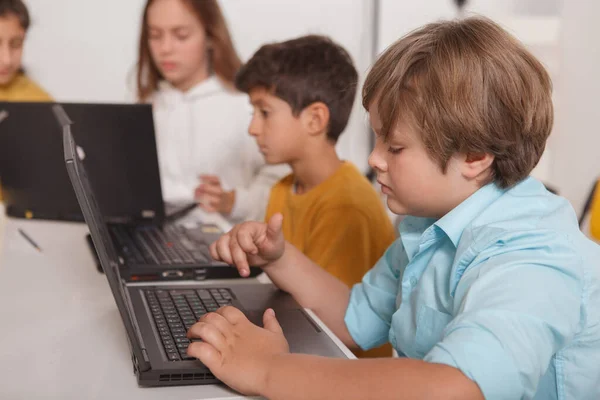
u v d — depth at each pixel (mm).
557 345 711
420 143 821
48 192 1659
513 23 2816
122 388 786
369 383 688
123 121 1543
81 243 1473
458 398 644
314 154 1598
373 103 862
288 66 1561
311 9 2881
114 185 1591
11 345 912
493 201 854
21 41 2564
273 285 1181
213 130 2561
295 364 750
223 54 2580
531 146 843
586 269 798
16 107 1596
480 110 793
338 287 1159
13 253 1386
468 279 768
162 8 2494
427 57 818
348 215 1486
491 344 662
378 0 2918
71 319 1015
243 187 2516
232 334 829
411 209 880
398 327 968
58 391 775
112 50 2768
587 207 1891
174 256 1312
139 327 945
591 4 2854
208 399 761
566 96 2936
